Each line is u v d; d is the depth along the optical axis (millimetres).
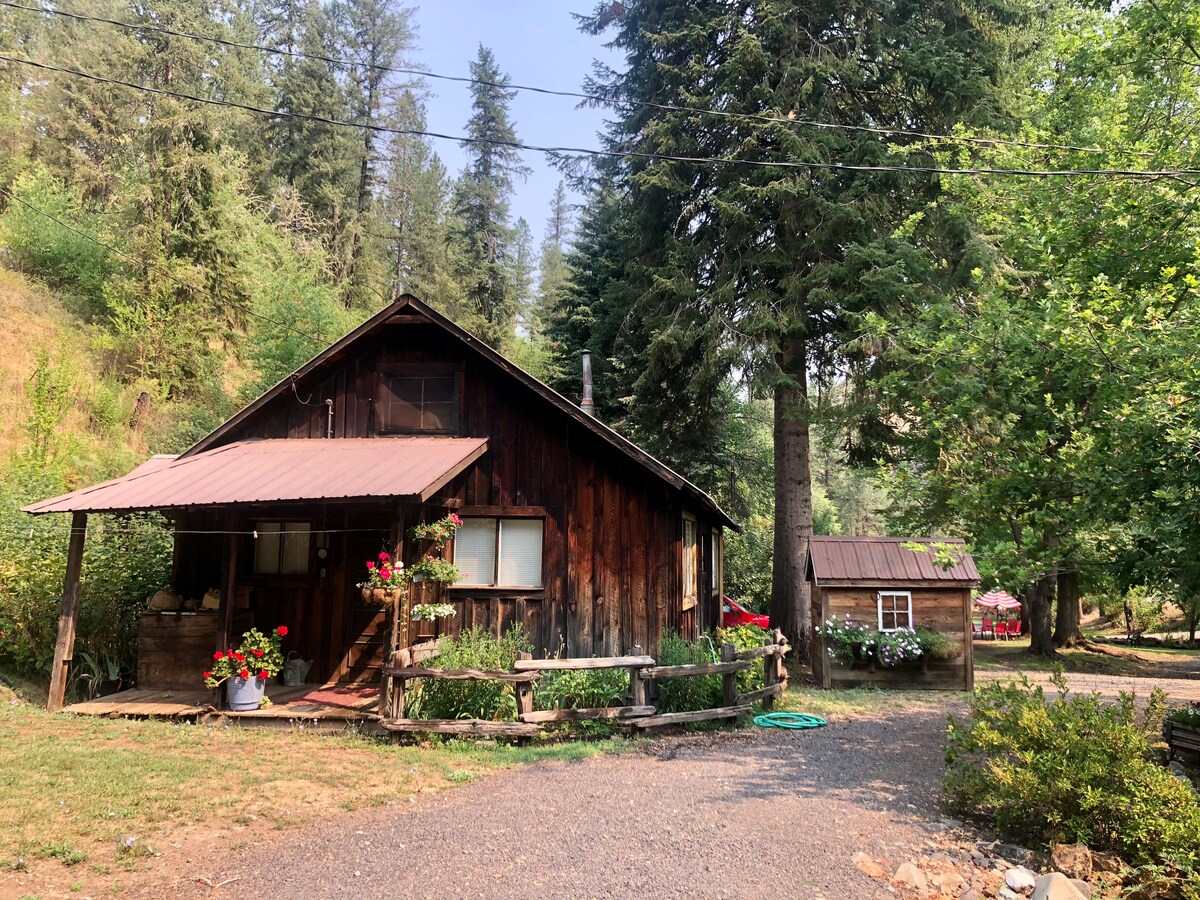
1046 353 7430
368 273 37469
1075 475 6934
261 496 8688
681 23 16844
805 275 15203
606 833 5637
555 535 10992
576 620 10789
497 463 11211
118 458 17359
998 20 15742
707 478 21578
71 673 10195
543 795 6590
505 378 11414
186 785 6473
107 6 38438
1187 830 4801
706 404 17797
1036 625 20906
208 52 27797
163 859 5031
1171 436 5875
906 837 5641
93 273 23344
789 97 15227
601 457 11156
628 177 17094
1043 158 11586
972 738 6238
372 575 8914
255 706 9125
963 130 13031
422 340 11711
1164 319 7230
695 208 16453
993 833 5770
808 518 16609
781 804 6383
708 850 5312
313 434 11680
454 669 8742
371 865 5008
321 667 10703
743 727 9641
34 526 11156
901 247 13492
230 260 23688
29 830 5270
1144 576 6906
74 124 30547
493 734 8375
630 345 19266
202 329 22438
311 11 39719
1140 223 9477
